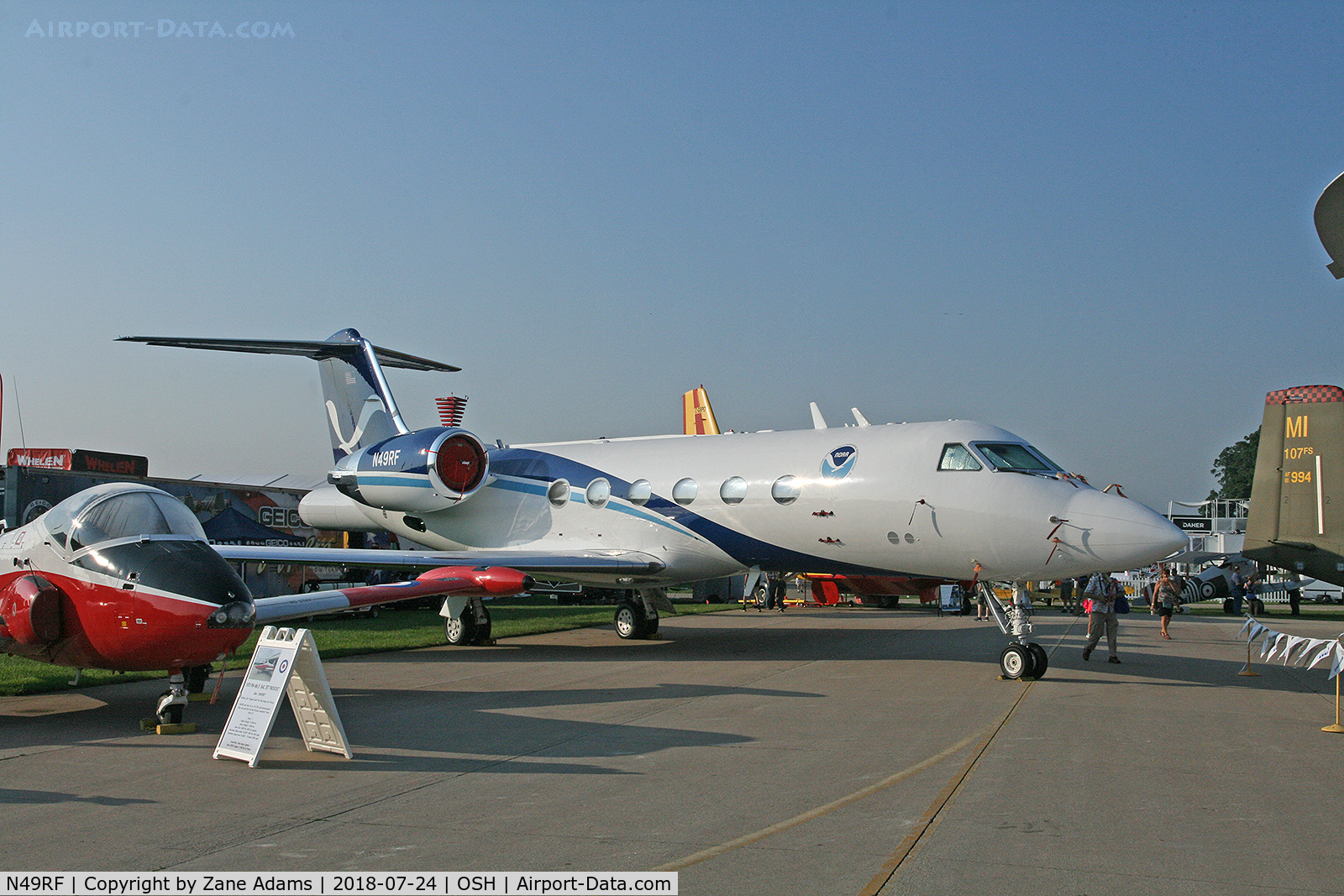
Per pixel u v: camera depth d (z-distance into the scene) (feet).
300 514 76.23
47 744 28.58
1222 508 169.58
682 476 56.90
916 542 48.03
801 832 19.52
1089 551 43.06
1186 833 19.60
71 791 22.74
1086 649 52.47
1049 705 36.65
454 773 24.71
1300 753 27.94
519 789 23.12
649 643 63.41
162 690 39.65
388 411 69.72
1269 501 77.71
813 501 51.08
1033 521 44.19
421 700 37.60
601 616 90.48
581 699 38.04
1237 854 18.21
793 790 23.08
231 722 26.50
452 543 67.46
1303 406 76.95
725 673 46.70
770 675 45.70
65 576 30.94
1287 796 22.76
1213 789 23.39
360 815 20.62
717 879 16.69
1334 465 75.41
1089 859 17.85
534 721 32.71
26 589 30.89
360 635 66.80
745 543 54.60
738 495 54.03
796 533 52.24
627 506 58.59
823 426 57.41
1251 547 78.13
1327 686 43.04
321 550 55.11
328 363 73.77
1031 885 16.44
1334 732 31.22
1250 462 318.86
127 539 30.60
